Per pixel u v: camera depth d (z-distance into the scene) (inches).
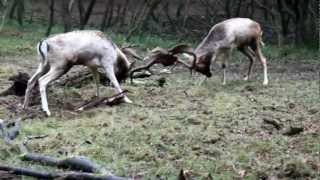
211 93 483.8
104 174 271.9
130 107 423.2
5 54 709.3
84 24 952.9
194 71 570.3
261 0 1119.0
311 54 827.4
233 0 1114.1
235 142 338.3
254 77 597.3
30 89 414.9
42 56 414.3
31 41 826.2
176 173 286.4
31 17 1067.9
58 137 340.2
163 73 594.9
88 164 283.7
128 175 284.4
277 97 477.1
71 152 314.8
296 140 343.6
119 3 1064.2
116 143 329.7
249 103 445.1
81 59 421.1
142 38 904.9
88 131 352.8
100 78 498.0
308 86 539.8
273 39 1007.0
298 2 927.7
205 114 405.1
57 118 391.5
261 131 365.1
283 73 644.1
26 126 362.6
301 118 401.7
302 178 285.1
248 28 536.1
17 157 304.3
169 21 1067.9
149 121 378.9
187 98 461.7
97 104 427.5
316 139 345.1
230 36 527.2
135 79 526.6
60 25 1050.7
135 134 346.9
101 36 429.1
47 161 295.1
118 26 1034.1
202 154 317.1
